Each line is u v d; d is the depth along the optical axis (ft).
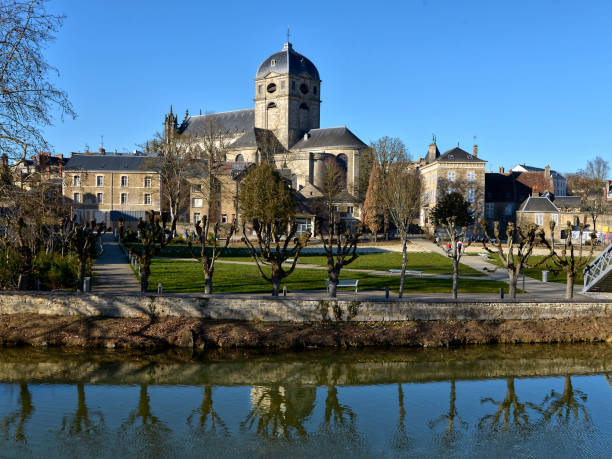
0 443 44.70
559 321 74.38
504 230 224.12
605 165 297.53
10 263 81.10
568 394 58.44
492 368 65.41
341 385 60.03
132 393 56.03
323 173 273.75
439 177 213.25
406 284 93.71
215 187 208.23
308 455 44.11
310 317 71.77
